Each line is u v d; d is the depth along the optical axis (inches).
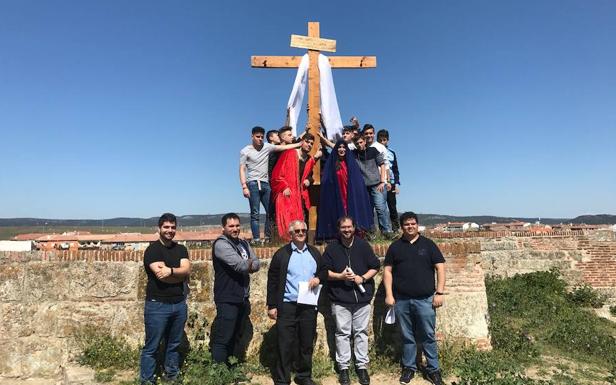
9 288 259.3
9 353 255.8
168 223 223.9
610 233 579.8
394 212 374.9
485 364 241.6
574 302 542.0
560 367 270.8
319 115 320.2
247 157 311.1
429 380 236.7
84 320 264.8
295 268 226.5
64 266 268.2
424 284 232.1
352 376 238.5
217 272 231.3
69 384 232.7
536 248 582.6
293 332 226.2
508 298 438.9
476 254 274.4
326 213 295.3
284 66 318.7
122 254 270.4
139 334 263.6
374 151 330.6
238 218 233.0
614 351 319.9
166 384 222.2
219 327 228.7
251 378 235.1
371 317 265.0
